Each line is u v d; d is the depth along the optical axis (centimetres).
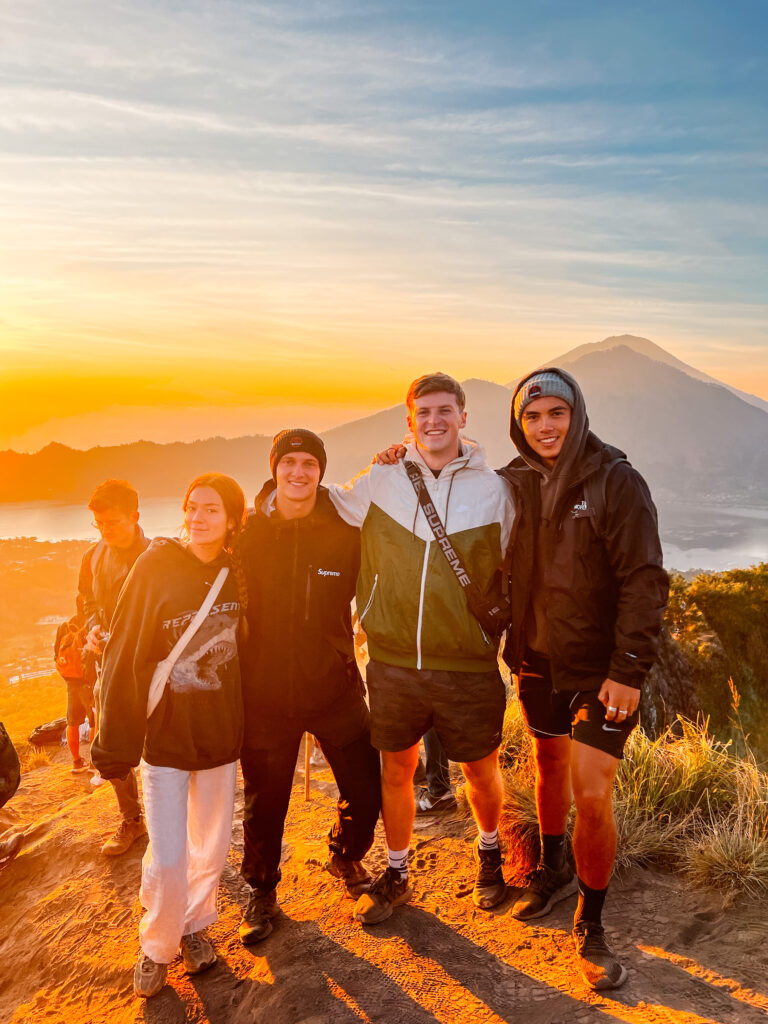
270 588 309
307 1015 261
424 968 278
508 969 271
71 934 364
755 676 1316
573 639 275
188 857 316
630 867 328
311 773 543
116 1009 299
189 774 301
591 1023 233
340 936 308
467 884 336
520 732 473
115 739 288
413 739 309
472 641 294
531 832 364
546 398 272
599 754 258
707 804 368
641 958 266
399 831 318
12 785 519
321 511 315
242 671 316
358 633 491
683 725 437
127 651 290
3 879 443
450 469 295
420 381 299
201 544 298
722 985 245
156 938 292
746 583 1455
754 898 294
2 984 353
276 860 324
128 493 431
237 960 311
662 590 258
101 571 442
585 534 270
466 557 290
